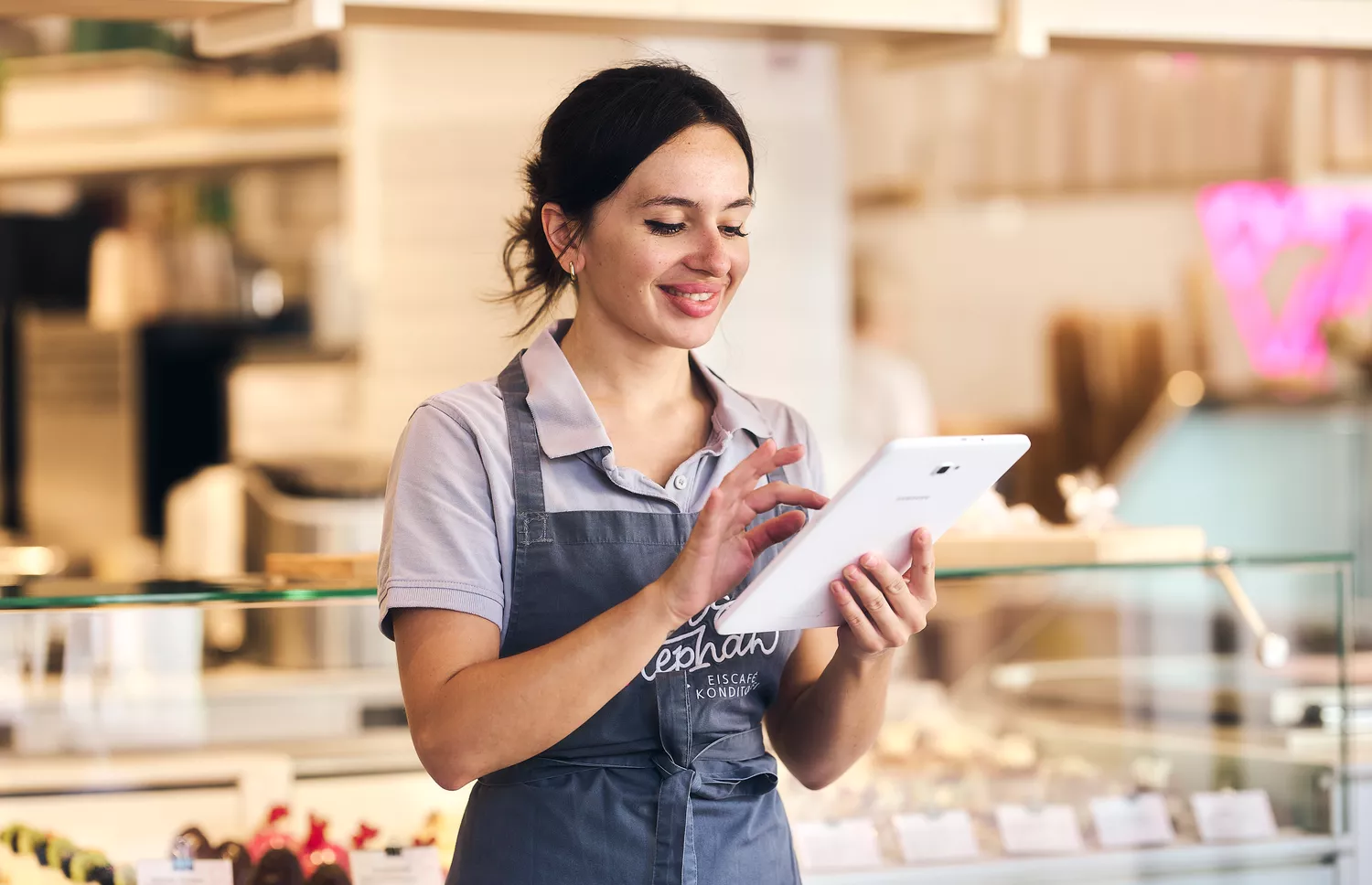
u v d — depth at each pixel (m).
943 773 2.10
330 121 4.39
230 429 4.75
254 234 5.04
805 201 3.78
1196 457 3.95
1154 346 6.41
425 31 3.98
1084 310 7.02
